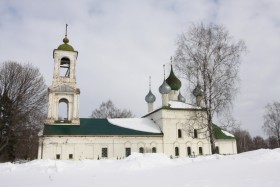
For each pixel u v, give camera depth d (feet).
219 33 117.39
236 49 145.79
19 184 43.75
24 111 156.56
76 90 168.96
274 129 281.54
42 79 167.73
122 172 55.72
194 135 173.88
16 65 160.86
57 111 165.99
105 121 175.22
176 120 175.11
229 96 113.80
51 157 150.82
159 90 183.52
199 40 117.29
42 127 160.45
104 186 35.78
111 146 160.45
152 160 69.41
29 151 180.24
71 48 176.76
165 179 39.24
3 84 156.25
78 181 43.14
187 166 56.39
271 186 28.99
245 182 32.32
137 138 165.78
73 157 153.48
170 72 201.98
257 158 58.90
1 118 153.17
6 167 76.02
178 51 119.44
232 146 181.68
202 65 115.75
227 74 114.32
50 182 43.83
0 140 152.56
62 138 154.71
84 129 161.99
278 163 50.90
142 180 39.86
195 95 117.91
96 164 71.15
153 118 186.70
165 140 169.58
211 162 59.16
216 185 31.50
